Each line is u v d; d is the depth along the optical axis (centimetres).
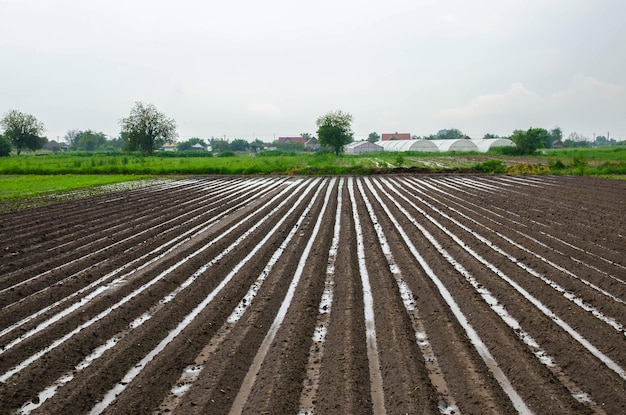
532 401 705
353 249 1620
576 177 3997
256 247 1655
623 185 3319
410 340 895
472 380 753
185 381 779
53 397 718
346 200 2786
